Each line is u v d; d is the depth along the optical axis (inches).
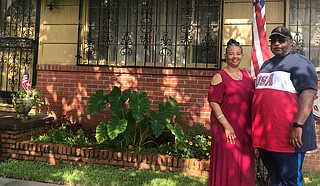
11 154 218.4
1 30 272.8
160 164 200.5
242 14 229.9
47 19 262.7
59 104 254.5
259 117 127.6
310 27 224.7
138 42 250.8
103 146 215.5
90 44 256.2
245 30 229.1
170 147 211.6
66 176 184.7
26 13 269.3
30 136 230.2
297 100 122.9
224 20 232.5
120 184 175.3
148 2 248.1
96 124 247.6
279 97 123.3
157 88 238.2
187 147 204.7
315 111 205.0
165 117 208.1
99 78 247.8
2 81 272.4
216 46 236.8
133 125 216.1
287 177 126.6
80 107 250.8
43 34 263.1
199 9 240.5
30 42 264.7
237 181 133.6
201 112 231.0
